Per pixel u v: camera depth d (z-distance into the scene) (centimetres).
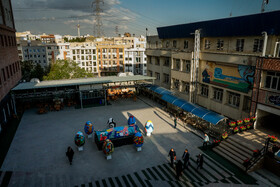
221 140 1861
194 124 2364
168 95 2897
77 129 2328
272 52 2052
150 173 1522
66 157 1744
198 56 2822
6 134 2209
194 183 1405
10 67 2953
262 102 1906
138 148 1814
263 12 1995
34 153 1811
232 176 1473
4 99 2383
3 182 1420
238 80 2320
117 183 1409
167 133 2214
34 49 8612
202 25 2781
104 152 1681
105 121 2567
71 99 3453
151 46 4553
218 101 2678
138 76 3706
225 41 2617
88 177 1476
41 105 3089
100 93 3388
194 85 2970
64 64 4672
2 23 2758
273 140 1661
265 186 1365
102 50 9025
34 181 1433
